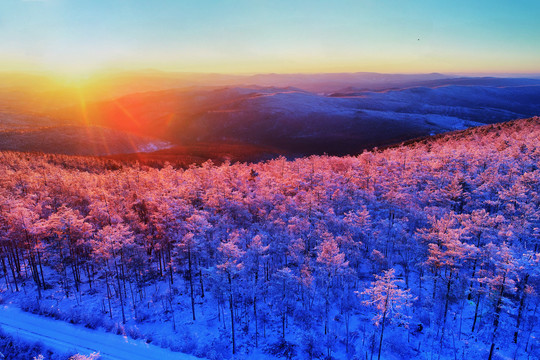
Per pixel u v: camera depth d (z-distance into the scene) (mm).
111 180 70812
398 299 32000
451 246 36562
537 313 37625
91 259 48688
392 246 48812
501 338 35031
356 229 47594
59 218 45062
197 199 60531
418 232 49531
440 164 69750
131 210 55375
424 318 39281
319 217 52156
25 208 46812
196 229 43688
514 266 31453
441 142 114062
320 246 43188
